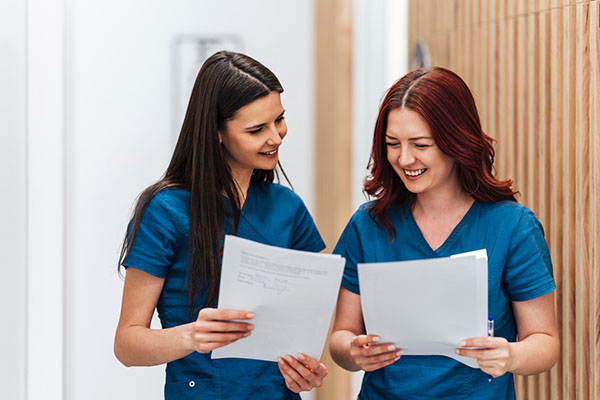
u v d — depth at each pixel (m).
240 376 1.79
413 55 3.22
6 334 2.43
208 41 4.17
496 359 1.53
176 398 1.79
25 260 2.49
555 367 2.03
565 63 1.94
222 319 1.58
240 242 1.55
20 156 2.45
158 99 3.82
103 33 3.72
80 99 3.63
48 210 2.50
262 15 4.42
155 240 1.74
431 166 1.65
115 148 3.67
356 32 4.21
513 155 2.26
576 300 1.92
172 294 1.78
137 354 1.68
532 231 1.67
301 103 4.58
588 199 1.87
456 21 2.73
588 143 1.86
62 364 2.57
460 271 1.50
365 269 1.57
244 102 1.70
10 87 2.40
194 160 1.74
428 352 1.62
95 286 3.35
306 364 1.69
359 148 4.29
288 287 1.59
